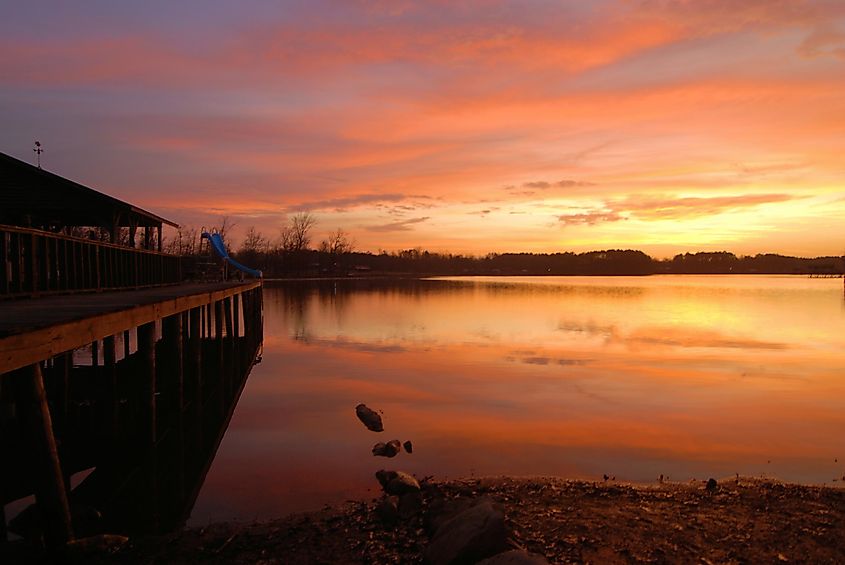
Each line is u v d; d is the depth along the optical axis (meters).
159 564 5.62
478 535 5.20
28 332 5.23
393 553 5.81
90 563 5.61
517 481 8.50
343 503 7.63
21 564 5.55
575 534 6.26
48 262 10.11
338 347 24.03
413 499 7.31
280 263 102.00
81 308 7.66
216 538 6.25
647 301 55.47
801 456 10.06
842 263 153.25
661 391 15.51
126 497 7.93
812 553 5.94
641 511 7.05
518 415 12.88
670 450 10.34
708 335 28.36
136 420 11.59
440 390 15.62
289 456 9.88
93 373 13.83
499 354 22.05
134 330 33.28
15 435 9.33
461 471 9.18
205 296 13.52
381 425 11.92
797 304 52.81
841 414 13.06
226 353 19.73
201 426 11.87
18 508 7.28
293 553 5.85
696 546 6.04
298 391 15.50
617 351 22.86
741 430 11.72
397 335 27.94
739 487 8.21
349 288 73.88
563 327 31.50
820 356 21.75
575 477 8.89
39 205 14.97
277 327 31.59
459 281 110.50
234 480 8.64
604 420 12.47
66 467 9.19
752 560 5.76
